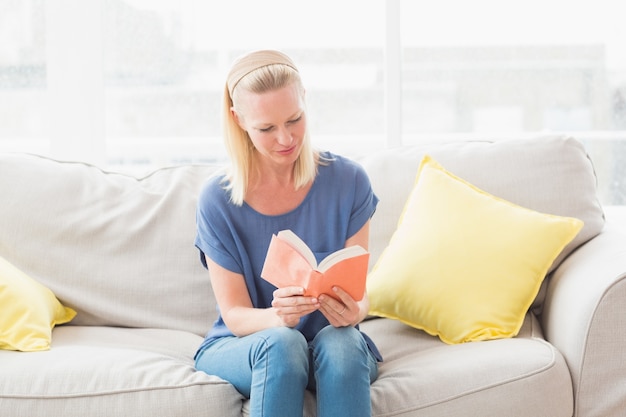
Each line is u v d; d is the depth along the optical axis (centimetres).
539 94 304
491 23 301
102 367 177
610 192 307
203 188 195
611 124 304
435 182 224
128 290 224
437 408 168
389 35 292
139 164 311
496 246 208
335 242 193
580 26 300
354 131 306
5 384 173
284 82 177
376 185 236
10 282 201
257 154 192
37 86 305
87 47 297
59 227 228
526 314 216
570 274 203
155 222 231
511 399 170
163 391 172
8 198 229
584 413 179
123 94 307
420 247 212
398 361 193
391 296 210
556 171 230
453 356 183
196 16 303
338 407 159
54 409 169
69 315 223
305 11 302
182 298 225
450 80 304
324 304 168
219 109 308
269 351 164
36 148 308
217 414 171
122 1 302
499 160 234
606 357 178
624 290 177
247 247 192
